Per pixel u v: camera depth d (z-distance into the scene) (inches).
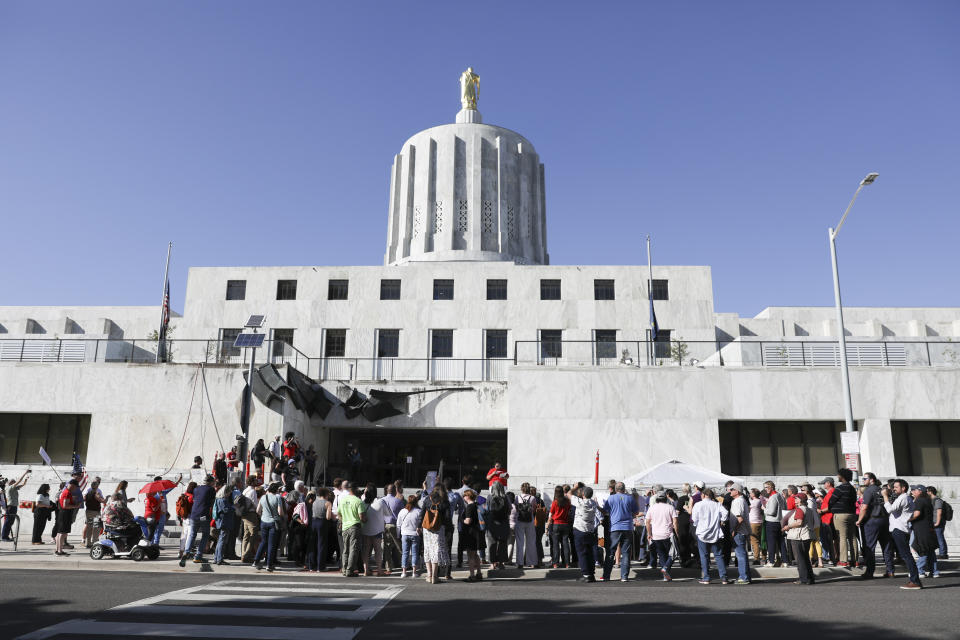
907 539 511.2
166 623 346.0
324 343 1606.8
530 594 481.4
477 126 2162.9
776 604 434.9
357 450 1264.8
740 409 1120.8
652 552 685.9
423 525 556.7
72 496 674.8
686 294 1636.3
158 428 1106.1
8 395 1135.6
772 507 673.6
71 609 381.7
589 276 1646.2
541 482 1101.1
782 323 1959.9
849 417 880.9
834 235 937.5
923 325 1927.9
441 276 1649.9
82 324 1919.3
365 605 413.4
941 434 1141.7
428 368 1478.8
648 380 1138.0
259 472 922.7
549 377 1146.7
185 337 1627.7
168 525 887.1
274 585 497.4
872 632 342.6
